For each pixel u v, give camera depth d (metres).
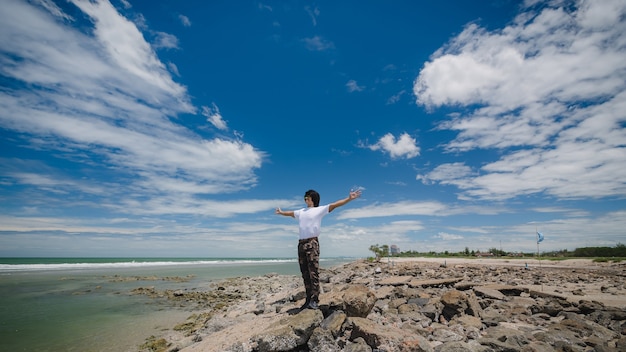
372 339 5.12
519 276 18.53
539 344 5.30
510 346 5.06
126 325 12.52
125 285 25.78
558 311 7.84
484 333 6.14
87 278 30.67
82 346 9.91
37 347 9.80
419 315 7.36
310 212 6.14
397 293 9.83
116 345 9.99
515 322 7.27
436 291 11.54
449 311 7.46
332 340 5.15
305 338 5.02
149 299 19.02
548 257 44.41
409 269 23.05
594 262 32.12
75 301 17.98
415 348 4.81
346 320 5.87
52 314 14.43
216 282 28.45
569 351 5.07
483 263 32.84
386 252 43.00
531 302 9.08
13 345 9.98
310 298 6.11
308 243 6.08
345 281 17.03
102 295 20.27
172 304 17.50
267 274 36.78
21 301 17.61
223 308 14.75
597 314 7.50
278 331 4.99
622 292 12.25
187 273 39.75
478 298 9.90
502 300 9.73
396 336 5.21
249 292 21.69
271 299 12.02
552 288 13.57
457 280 13.36
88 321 13.17
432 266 26.88
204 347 6.11
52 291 21.55
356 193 5.81
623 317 7.29
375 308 8.16
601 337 6.10
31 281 27.03
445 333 5.97
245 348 5.03
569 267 25.67
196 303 17.88
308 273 6.18
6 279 28.22
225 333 6.89
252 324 6.94
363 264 33.97
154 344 9.76
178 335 10.88
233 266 62.81
